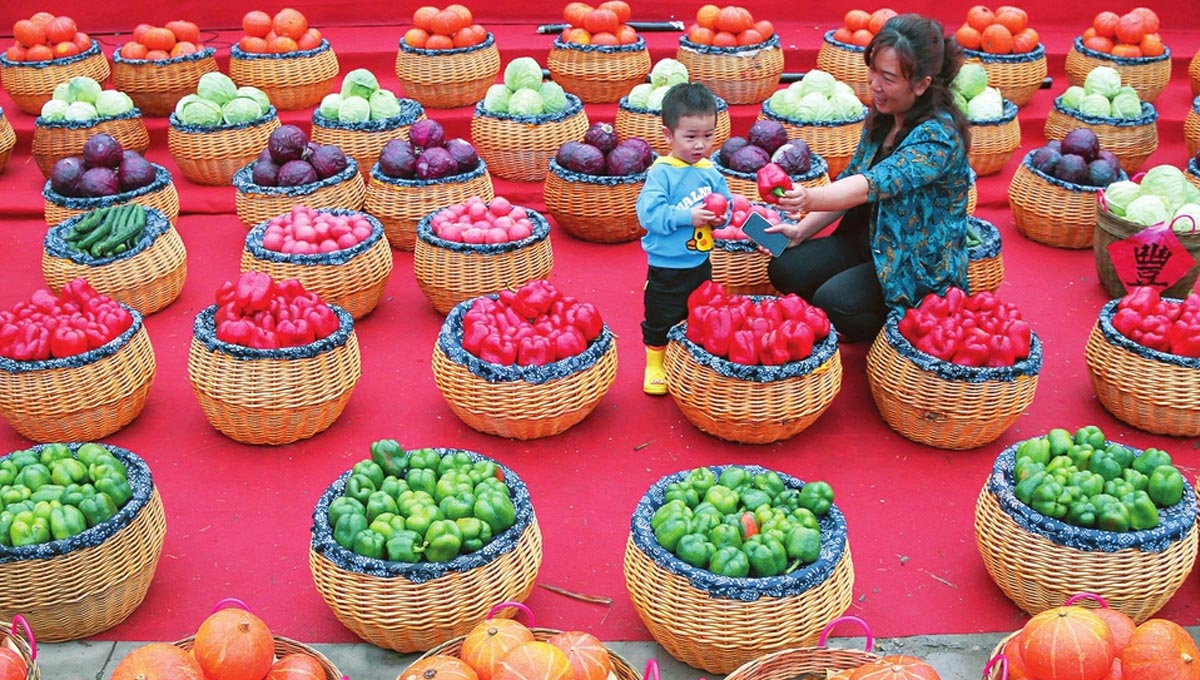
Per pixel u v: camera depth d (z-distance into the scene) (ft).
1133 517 11.48
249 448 15.26
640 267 21.01
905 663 9.60
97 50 26.58
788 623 10.90
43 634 11.66
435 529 11.12
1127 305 15.64
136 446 15.29
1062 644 9.69
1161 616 12.30
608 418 15.97
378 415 16.08
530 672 9.34
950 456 15.10
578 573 12.90
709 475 12.17
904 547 13.33
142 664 9.38
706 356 14.60
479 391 14.69
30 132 25.41
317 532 11.48
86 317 15.23
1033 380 14.67
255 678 9.81
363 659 11.62
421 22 25.88
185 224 22.88
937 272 15.57
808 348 14.56
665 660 11.71
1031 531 11.62
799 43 28.94
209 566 13.00
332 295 17.88
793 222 17.81
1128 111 24.03
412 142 21.53
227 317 14.92
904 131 15.02
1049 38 29.86
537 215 19.33
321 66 26.09
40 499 11.61
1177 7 30.19
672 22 29.71
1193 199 18.76
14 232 22.52
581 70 25.94
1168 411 15.10
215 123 23.15
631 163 21.08
